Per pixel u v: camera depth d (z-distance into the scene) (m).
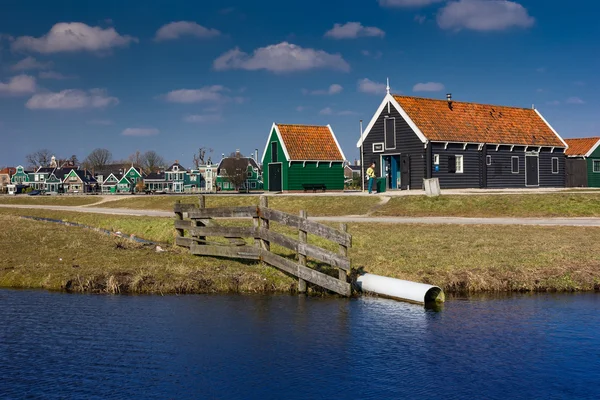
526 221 27.31
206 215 18.25
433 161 42.41
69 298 14.08
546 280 15.07
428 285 13.67
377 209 34.50
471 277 15.01
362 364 9.73
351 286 14.77
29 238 23.17
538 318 12.30
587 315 12.51
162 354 10.20
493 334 11.25
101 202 55.81
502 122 48.69
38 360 9.91
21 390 8.69
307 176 56.22
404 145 43.50
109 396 8.48
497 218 29.61
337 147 58.62
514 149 47.66
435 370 9.45
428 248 18.72
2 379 9.09
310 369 9.52
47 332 11.41
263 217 16.02
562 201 31.91
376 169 46.06
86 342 10.81
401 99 44.50
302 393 8.60
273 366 9.65
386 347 10.53
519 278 15.07
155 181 152.62
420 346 10.58
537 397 8.45
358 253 17.84
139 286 14.81
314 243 19.53
